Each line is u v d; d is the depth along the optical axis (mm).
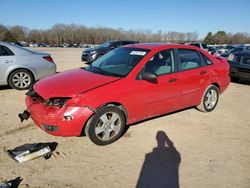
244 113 6078
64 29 107938
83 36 106250
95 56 14812
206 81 5621
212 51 24484
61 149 4055
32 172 3445
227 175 3551
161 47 5000
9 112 5566
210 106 5977
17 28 104125
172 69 5012
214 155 4059
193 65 5426
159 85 4684
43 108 3939
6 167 3518
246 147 4352
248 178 3500
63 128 3836
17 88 7379
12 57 7199
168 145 4316
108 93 4055
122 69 4613
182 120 5430
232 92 8273
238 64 9219
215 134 4820
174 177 3467
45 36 106750
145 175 3486
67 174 3438
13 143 4176
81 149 4082
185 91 5207
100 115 4051
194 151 4156
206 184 3350
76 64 15719
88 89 3973
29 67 7375
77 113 3826
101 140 4156
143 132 4762
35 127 4816
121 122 4332
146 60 4645
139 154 4004
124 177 3428
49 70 7789
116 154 3977
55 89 4062
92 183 3283
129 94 4289
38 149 3887
